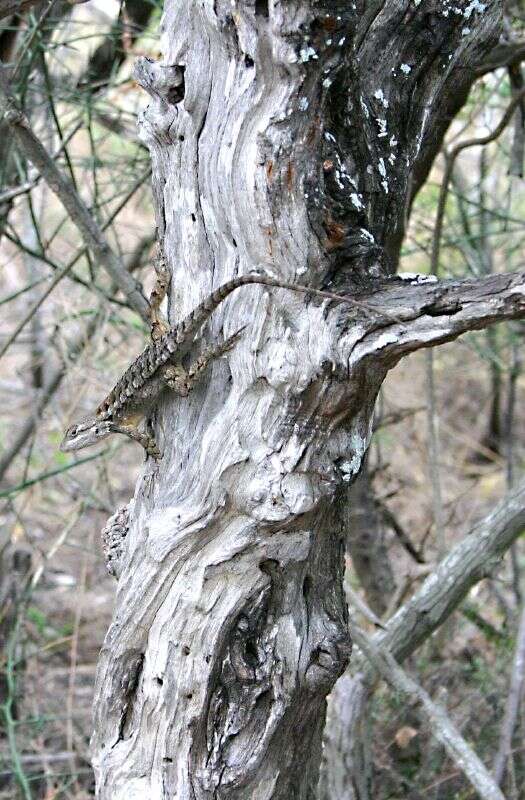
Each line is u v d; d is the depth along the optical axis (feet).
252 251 6.97
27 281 20.44
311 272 6.82
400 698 12.62
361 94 7.18
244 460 7.17
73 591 20.99
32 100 17.21
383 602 16.78
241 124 6.70
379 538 17.04
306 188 6.66
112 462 24.54
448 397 27.91
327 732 12.26
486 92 17.67
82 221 10.94
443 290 6.53
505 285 6.34
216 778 7.77
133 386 7.97
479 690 15.10
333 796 11.91
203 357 7.40
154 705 7.88
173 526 7.55
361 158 7.04
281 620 7.74
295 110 6.48
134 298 11.15
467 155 24.16
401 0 7.31
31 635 19.07
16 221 22.17
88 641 19.62
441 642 15.98
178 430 7.82
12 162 16.33
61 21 14.01
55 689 17.89
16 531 21.49
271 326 6.93
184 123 7.41
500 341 21.44
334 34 6.21
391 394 25.40
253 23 6.34
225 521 7.45
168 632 7.73
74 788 15.23
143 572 7.77
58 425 17.04
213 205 7.22
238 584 7.52
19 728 15.99
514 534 12.32
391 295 6.70
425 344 6.53
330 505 7.47
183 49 7.34
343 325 6.72
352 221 6.88
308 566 7.75
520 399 27.66
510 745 12.60
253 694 7.71
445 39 7.63
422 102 7.80
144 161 16.48
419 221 16.78
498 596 16.63
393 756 14.43
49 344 16.94
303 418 7.04
